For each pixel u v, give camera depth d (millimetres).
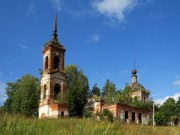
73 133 19984
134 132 25094
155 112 73625
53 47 62281
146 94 82062
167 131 33875
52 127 21859
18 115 25000
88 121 27703
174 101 81938
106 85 90562
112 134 21766
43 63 63594
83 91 63156
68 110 58688
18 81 94688
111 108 65875
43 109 59594
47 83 60094
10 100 88938
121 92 84500
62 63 62750
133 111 68625
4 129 18625
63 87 61094
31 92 81750
